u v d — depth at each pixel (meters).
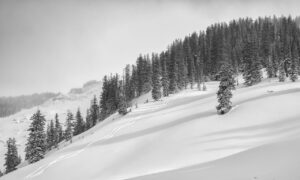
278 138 25.58
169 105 69.75
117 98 100.12
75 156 38.75
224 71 40.69
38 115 59.94
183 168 22.66
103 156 36.03
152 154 32.03
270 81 75.25
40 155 58.47
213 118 38.66
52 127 94.19
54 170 35.03
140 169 28.38
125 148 37.28
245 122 33.94
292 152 16.23
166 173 20.61
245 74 80.62
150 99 91.56
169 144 33.62
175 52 116.12
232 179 14.33
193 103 61.28
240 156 19.36
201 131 34.72
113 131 50.28
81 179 30.27
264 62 99.62
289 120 30.77
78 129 98.06
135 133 44.59
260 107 37.59
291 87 52.53
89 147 42.31
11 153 69.12
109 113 100.12
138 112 68.62
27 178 34.91
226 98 39.69
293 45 103.25
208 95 73.31
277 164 14.91
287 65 79.19
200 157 26.84
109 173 29.73
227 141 29.02
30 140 58.91
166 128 42.09
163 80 89.25
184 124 39.75
